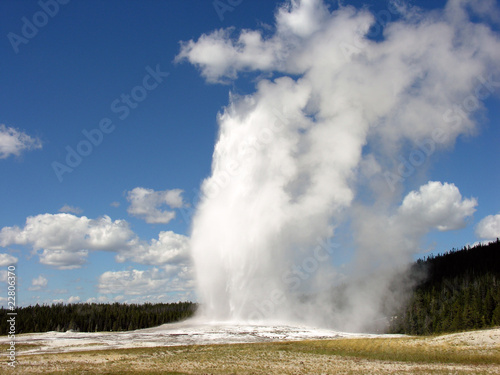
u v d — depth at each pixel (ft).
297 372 107.76
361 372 107.14
